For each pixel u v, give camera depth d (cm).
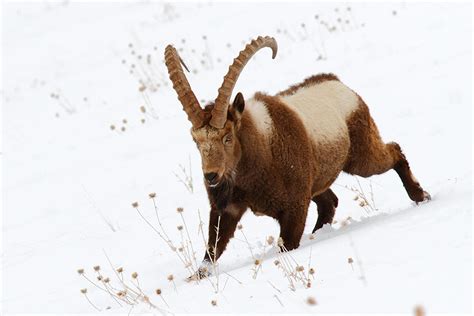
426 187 3388
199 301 2197
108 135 5569
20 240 3972
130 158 4881
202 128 2556
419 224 2309
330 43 6197
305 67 5700
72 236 3853
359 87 5006
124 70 7512
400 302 1756
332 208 3297
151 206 4003
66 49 9131
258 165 2700
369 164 3191
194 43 7606
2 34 10512
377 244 2233
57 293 3106
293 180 2766
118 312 2384
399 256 2059
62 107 6844
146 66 7381
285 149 2747
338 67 5494
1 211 4472
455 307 1667
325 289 1966
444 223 2220
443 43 5431
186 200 3962
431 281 1819
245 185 2736
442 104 4381
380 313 1727
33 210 4394
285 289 2075
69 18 10725
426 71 4972
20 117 6831
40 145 5791
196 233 3509
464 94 4428
